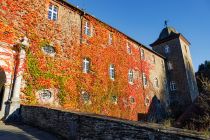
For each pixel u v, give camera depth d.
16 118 13.21
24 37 15.15
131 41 28.61
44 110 11.48
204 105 15.10
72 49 18.91
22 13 15.79
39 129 11.14
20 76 14.34
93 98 19.81
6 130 10.12
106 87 21.78
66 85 17.48
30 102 14.75
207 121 13.35
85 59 20.34
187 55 38.44
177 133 5.47
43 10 17.44
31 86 15.06
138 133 6.36
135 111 25.48
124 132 6.80
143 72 29.62
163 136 5.70
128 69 26.33
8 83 13.90
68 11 19.70
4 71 13.90
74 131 9.05
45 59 16.50
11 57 14.44
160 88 33.19
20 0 15.91
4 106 13.38
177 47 37.16
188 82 34.41
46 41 16.88
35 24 16.47
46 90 16.00
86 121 8.52
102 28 23.38
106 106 21.16
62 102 16.83
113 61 23.89
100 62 21.81
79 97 18.34
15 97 13.64
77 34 19.88
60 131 9.96
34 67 15.55
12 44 14.66
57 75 17.02
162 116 30.55
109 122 7.42
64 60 17.91
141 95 27.52
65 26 18.89
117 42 25.42
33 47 15.87
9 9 15.05
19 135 9.30
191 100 33.09
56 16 18.52
